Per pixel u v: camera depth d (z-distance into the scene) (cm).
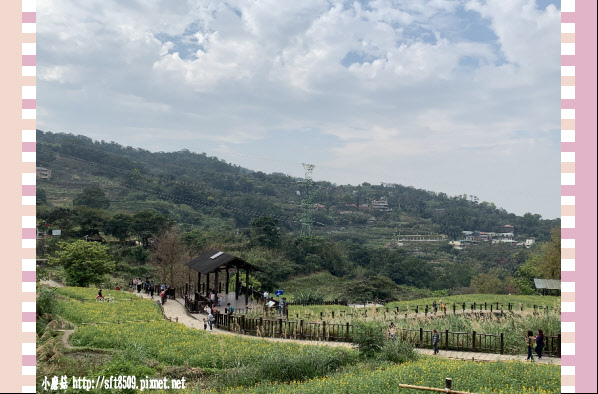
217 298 4391
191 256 8538
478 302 5122
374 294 7394
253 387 2016
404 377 1806
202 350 2552
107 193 16988
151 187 18362
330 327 3244
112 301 4372
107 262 6291
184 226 13838
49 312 3162
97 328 3006
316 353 2305
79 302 4112
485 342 2697
